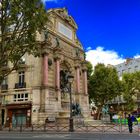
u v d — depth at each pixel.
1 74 20.27
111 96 52.47
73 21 49.41
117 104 65.56
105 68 53.59
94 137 18.95
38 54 21.50
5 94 39.91
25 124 34.84
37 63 38.50
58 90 39.97
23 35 19.95
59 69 41.50
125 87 54.28
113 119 44.12
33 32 19.91
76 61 47.41
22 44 20.12
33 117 36.66
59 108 39.47
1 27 19.42
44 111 36.38
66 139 17.09
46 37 39.34
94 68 54.88
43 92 37.28
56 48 41.12
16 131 28.16
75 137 19.08
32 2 19.25
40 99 37.19
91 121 41.59
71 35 48.31
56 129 28.81
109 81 51.72
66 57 44.69
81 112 45.56
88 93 53.28
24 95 38.56
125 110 62.03
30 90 38.09
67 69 45.09
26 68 39.19
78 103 45.16
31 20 19.36
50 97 37.97
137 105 62.00
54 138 18.11
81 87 48.59
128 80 58.44
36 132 25.98
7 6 19.12
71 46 47.53
